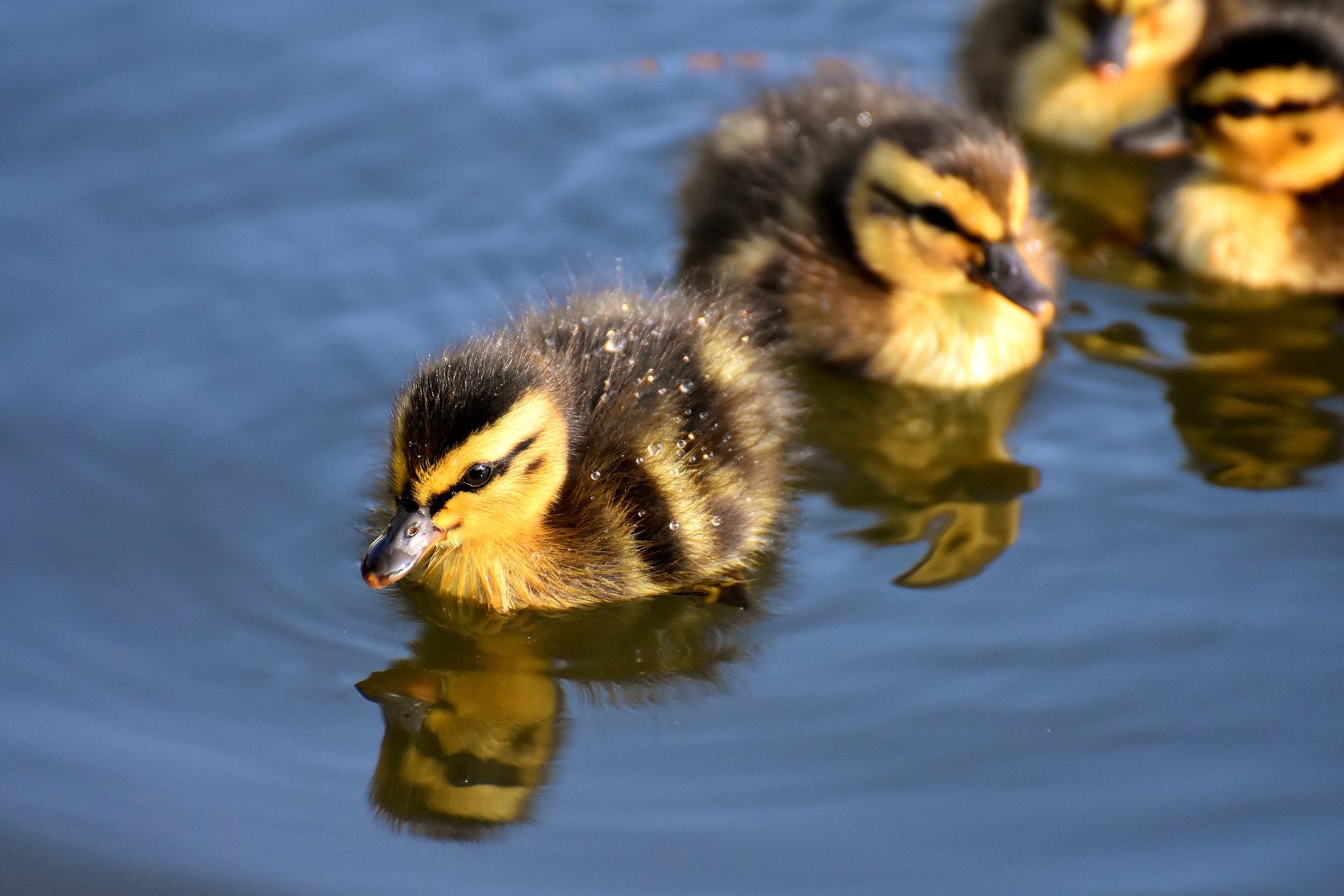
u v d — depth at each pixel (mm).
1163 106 15977
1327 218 13875
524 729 9625
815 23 17406
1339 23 14812
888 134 13047
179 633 10320
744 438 11289
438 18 17000
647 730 9609
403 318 13320
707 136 14391
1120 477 11633
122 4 16688
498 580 10703
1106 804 9008
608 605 10789
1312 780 9141
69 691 9812
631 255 14125
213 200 14484
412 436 10180
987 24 16703
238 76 15922
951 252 12656
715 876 8562
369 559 10031
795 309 13070
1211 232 13977
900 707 9719
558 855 8703
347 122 15531
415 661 10219
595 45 16891
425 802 9086
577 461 10828
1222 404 12305
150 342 12891
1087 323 13352
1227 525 11102
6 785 9070
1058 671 9961
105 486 11492
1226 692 9766
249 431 12086
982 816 8938
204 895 8445
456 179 14977
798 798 9062
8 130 15031
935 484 11719
